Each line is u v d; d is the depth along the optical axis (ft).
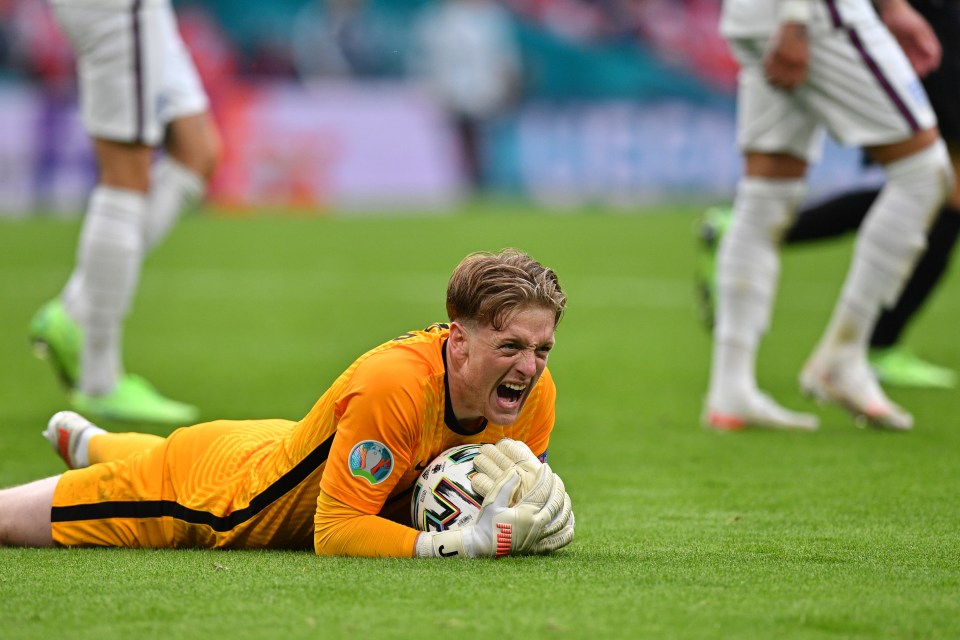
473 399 39.70
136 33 71.46
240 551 42.42
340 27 257.96
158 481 43.60
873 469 60.59
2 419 74.69
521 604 34.12
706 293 93.45
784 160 71.20
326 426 40.55
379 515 42.91
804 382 72.59
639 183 269.23
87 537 43.55
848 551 42.83
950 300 147.02
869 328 71.20
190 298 141.59
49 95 234.79
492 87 263.49
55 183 234.99
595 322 124.16
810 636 31.42
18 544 43.80
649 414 78.43
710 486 57.11
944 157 68.69
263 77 254.27
